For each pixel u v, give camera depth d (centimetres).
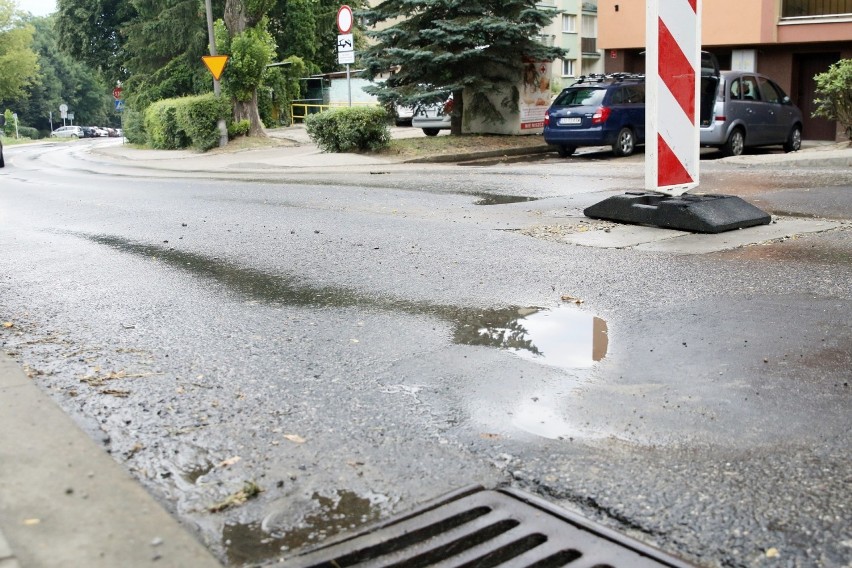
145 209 1137
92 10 4225
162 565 246
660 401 380
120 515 275
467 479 308
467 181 1384
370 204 1106
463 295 584
